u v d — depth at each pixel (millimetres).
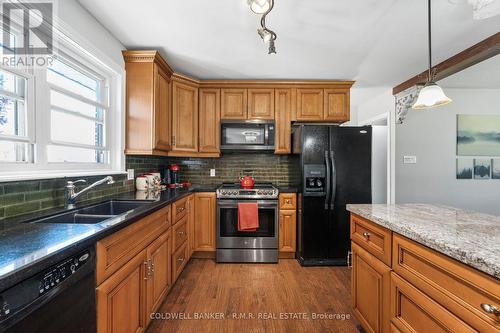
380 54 2400
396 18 1811
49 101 1512
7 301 619
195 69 2770
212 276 2461
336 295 2113
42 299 724
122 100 2221
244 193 2818
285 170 3412
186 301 1999
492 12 1378
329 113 3096
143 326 1457
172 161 3369
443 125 3945
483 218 1274
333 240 2756
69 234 953
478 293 741
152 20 1850
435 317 904
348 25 1896
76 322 880
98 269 1014
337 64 2633
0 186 1168
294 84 3086
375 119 3998
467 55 2307
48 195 1446
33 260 693
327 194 2725
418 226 1100
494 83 3684
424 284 969
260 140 3033
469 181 3969
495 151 3973
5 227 1055
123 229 1219
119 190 2236
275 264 2789
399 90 3340
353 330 1666
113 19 1840
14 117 1334
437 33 2027
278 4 1642
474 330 746
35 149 1417
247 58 2490
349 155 2781
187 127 2889
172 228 2074
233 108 3082
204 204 2875
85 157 1951
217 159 3416
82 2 1651
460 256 781
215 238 2867
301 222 2777
